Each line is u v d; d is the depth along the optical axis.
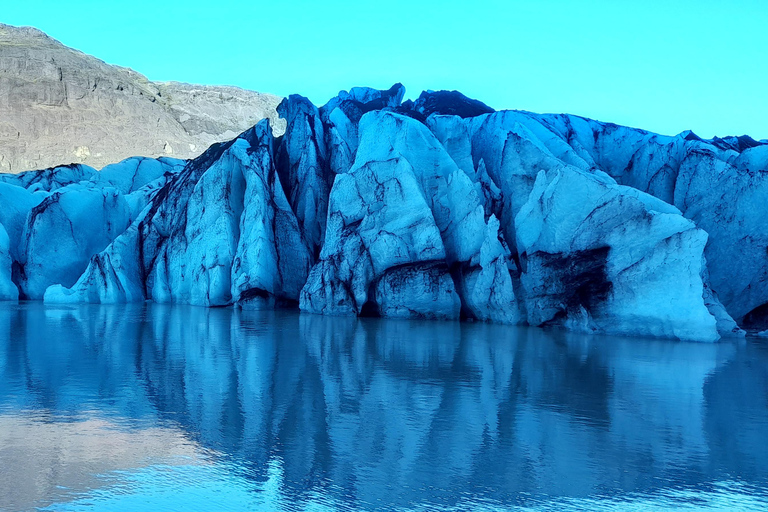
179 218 39.84
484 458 8.78
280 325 25.30
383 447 9.15
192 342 19.69
